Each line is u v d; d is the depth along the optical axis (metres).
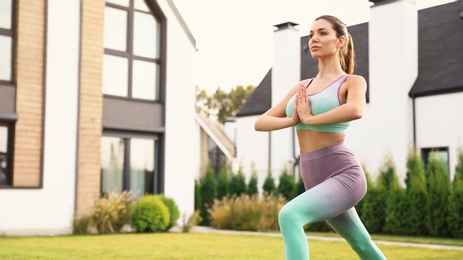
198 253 8.30
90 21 12.83
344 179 3.06
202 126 29.47
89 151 12.72
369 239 3.35
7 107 11.66
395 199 13.41
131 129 13.53
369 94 17.62
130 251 8.48
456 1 19.09
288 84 20.27
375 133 17.36
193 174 14.60
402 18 16.92
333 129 3.13
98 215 12.39
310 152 3.18
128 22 13.81
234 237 11.73
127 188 13.59
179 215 13.49
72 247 9.00
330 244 10.16
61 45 12.42
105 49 13.34
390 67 17.12
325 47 3.21
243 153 21.62
